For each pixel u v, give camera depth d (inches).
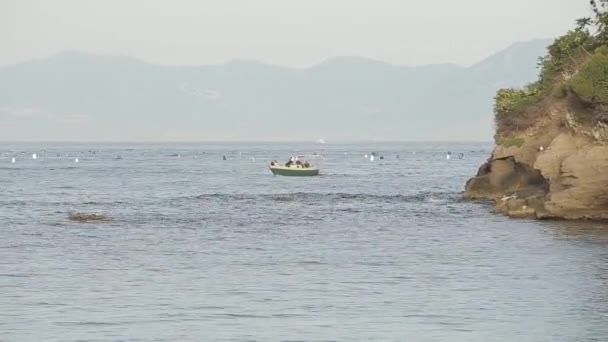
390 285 4525.1
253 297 4234.7
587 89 7101.4
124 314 3882.9
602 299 4097.0
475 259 5364.2
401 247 5999.0
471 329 3599.9
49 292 4360.2
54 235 6791.3
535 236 6323.8
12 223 7696.9
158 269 5068.9
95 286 4520.2
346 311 3929.6
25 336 3518.7
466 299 4151.1
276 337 3503.9
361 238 6555.1
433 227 7229.3
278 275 4849.9
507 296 4200.3
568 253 5482.3
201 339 3476.9
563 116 7770.7
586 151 6894.7
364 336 3513.8
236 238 6599.4
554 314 3823.8
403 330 3599.9
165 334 3553.2
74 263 5305.1
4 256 5600.4
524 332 3538.4
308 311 3934.5
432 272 4906.5
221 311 3937.0
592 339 3415.4
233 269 5068.9
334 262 5329.7
